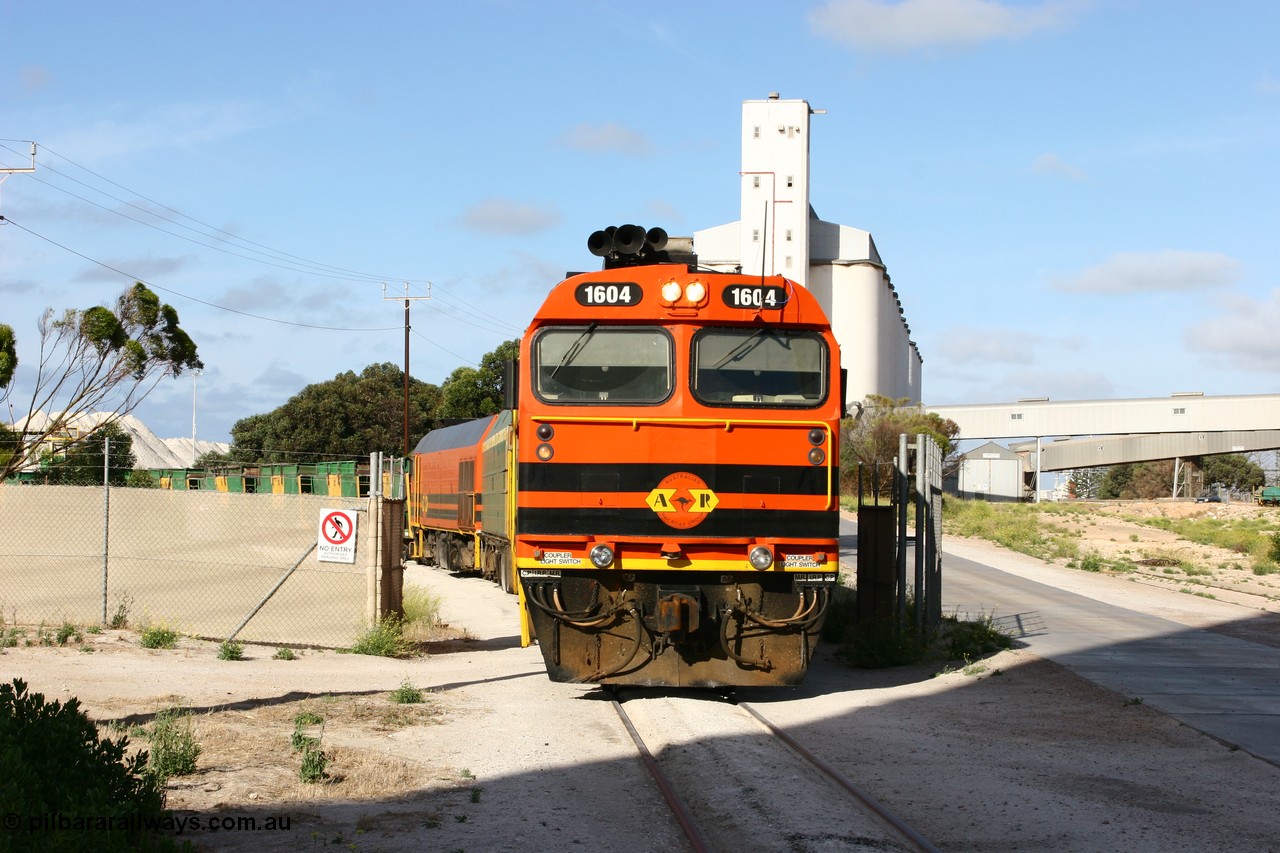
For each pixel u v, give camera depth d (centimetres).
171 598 1463
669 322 1039
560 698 1070
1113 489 13712
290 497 1455
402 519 1527
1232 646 1469
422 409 6103
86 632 1324
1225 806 705
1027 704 1055
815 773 784
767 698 1092
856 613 1582
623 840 626
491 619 1823
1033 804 707
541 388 1031
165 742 731
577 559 1012
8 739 543
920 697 1096
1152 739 902
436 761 800
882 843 616
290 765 756
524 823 652
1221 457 13338
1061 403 8706
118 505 1517
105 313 2573
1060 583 2408
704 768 775
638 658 1034
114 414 2678
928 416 6456
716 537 1014
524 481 1022
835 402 1045
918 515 1427
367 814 658
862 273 7400
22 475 2431
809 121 6656
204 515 1495
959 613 1842
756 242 6391
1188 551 3625
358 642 1341
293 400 5856
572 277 1047
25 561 1505
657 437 1020
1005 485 8481
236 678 1101
